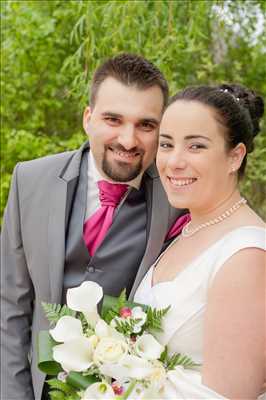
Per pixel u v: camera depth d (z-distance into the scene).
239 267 1.47
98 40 3.34
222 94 1.64
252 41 3.56
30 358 2.24
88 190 2.08
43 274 2.04
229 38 3.55
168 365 1.56
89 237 2.02
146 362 1.49
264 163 2.99
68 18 3.88
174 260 1.72
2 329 2.19
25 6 3.87
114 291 1.99
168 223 1.99
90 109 2.02
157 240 1.96
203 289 1.55
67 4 3.79
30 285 2.18
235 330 1.43
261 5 3.26
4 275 2.19
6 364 2.16
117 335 1.57
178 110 1.62
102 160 1.98
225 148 1.63
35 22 3.88
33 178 2.10
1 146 4.10
